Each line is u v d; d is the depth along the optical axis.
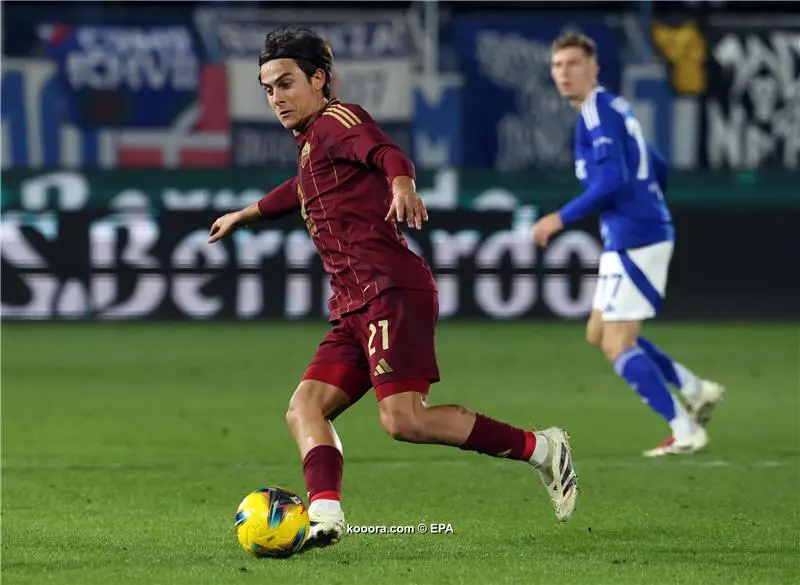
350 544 20.64
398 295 18.70
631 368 30.69
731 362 52.47
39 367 50.41
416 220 17.31
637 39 79.69
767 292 68.00
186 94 79.12
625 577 18.17
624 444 33.09
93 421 36.94
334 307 19.58
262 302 66.75
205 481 27.39
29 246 66.12
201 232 66.50
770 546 20.58
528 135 79.94
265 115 78.88
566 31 80.44
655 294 30.80
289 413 19.20
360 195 18.77
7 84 78.19
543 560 19.36
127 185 66.75
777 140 79.25
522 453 19.73
